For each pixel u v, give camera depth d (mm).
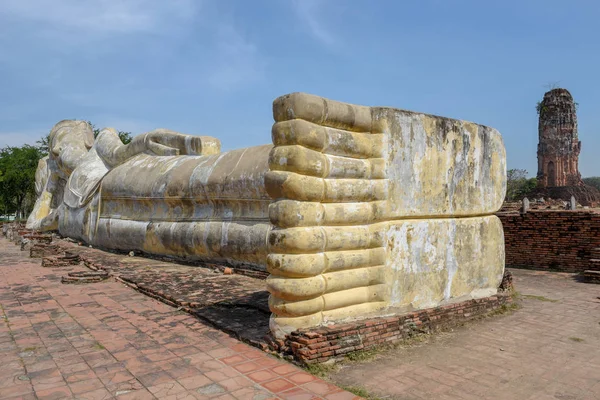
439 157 7188
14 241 21344
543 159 44188
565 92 43781
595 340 6496
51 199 23703
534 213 13633
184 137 14398
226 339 6254
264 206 10352
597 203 41188
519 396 4621
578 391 4758
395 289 6480
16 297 8891
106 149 18266
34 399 4457
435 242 7090
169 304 8203
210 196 11438
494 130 8367
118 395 4543
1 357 5582
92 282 10297
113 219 14867
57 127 22422
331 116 5914
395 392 4656
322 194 5773
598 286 10820
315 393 4590
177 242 12180
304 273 5551
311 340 5289
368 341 5781
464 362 5531
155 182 13133
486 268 8125
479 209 7980
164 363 5371
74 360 5480
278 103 5816
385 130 6422
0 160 40375
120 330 6691
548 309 8367
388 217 6465
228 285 9289
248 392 4609
